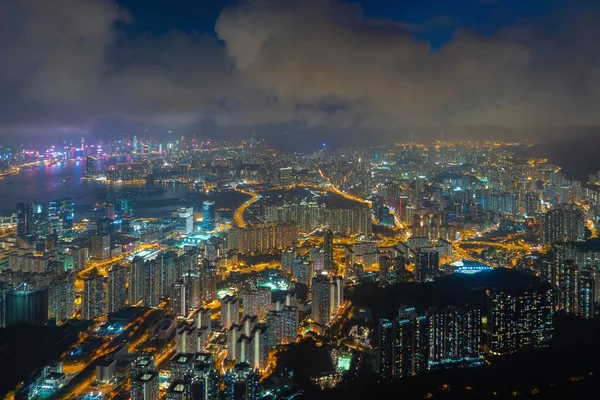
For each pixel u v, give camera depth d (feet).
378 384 224.74
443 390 214.69
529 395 204.23
